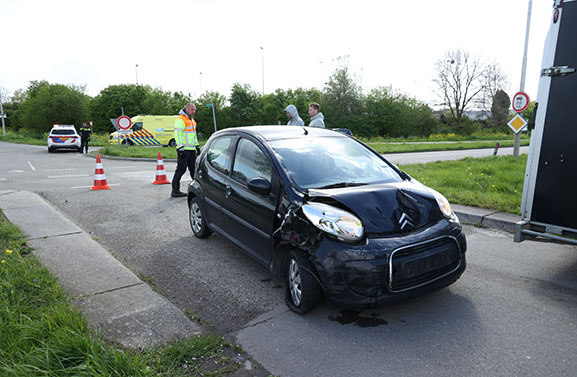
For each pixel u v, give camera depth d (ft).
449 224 10.58
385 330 9.76
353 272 9.36
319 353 8.84
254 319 10.46
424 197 11.05
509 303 11.06
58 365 7.61
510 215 19.07
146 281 12.92
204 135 195.21
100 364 7.60
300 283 10.30
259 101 202.18
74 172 41.47
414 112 200.95
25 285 11.26
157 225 19.67
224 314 10.77
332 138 14.21
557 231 11.66
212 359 8.59
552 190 11.66
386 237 9.69
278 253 11.36
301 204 10.59
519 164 39.58
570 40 10.87
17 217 19.61
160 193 28.07
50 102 193.88
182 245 16.65
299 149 12.89
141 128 91.56
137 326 9.75
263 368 8.32
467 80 175.01
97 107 238.89
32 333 8.65
